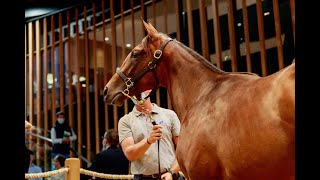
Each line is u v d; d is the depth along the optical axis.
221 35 6.11
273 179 1.60
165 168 2.68
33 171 5.09
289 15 5.62
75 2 7.59
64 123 7.01
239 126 1.70
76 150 7.21
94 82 7.29
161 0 6.84
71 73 7.58
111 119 7.09
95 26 7.39
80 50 7.59
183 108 2.26
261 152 1.60
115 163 4.16
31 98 7.81
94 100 7.38
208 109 1.94
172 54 2.32
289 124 1.51
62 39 7.75
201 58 2.27
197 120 1.97
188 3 6.29
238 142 1.69
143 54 2.38
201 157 1.87
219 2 6.18
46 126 7.59
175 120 2.80
